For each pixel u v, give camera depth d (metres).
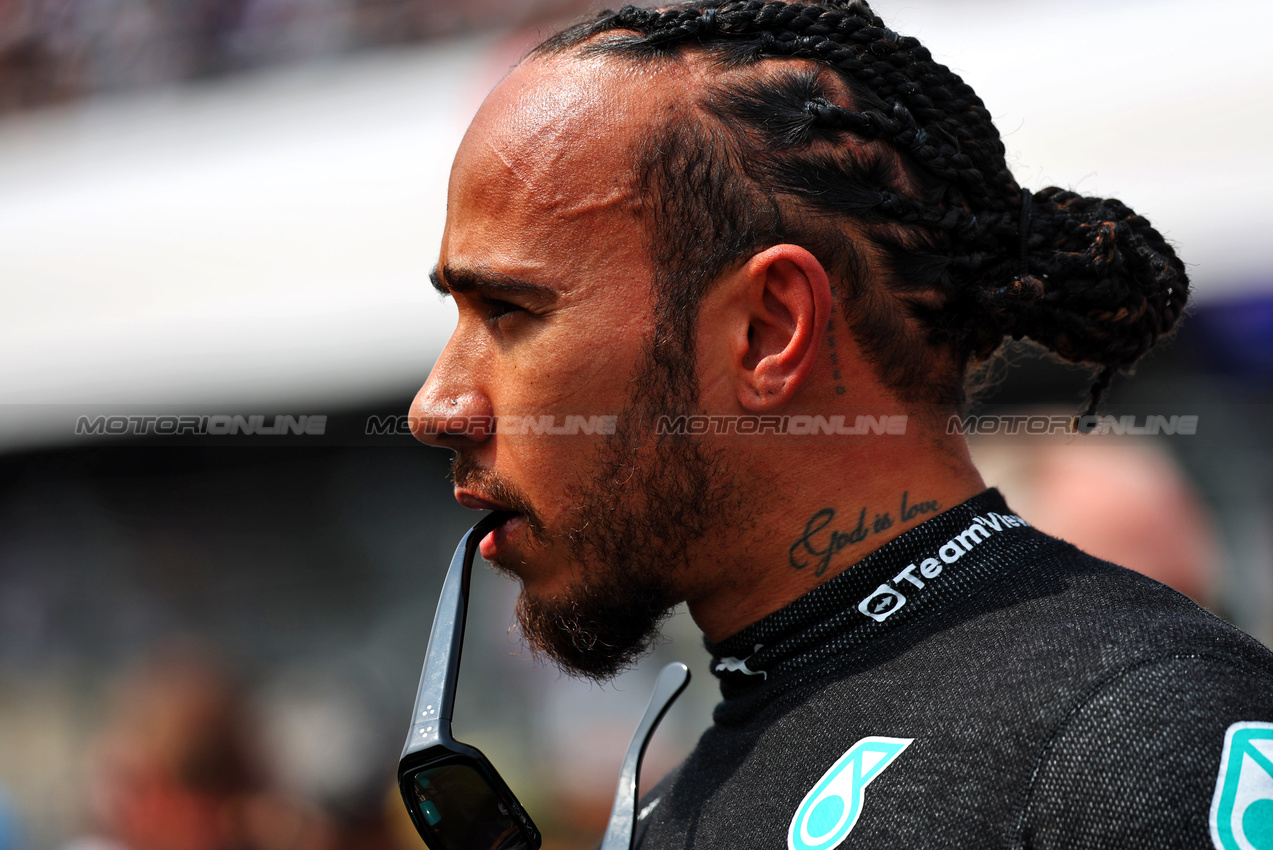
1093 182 10.45
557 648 2.95
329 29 16.42
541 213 2.73
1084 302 2.89
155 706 14.14
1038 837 2.02
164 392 15.27
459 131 14.80
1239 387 10.30
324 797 13.51
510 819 2.64
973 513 2.73
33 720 15.80
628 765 3.22
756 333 2.70
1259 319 10.05
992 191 2.89
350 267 14.79
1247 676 2.16
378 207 14.95
